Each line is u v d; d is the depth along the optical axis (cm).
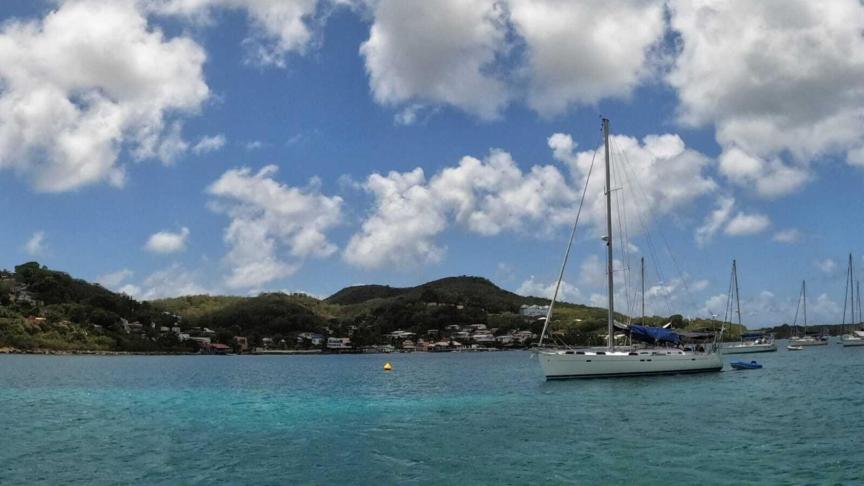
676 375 5597
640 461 2156
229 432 2939
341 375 8244
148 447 2545
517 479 1938
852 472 1977
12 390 5391
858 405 3594
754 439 2539
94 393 5125
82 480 1989
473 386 5572
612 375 5297
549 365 5197
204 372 9162
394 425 3112
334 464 2189
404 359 16738
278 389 5591
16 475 2058
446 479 1955
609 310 5578
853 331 15462
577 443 2503
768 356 11050
